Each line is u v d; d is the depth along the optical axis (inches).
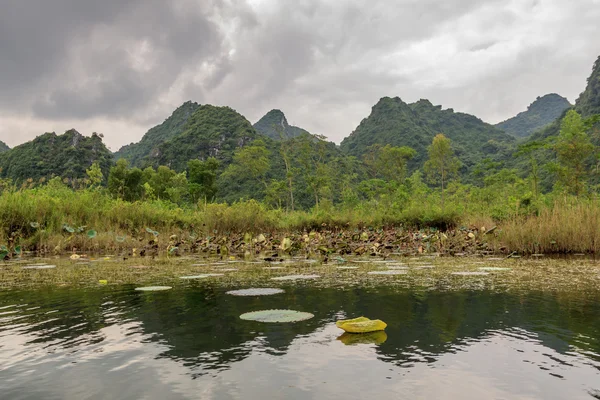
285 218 568.1
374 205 865.5
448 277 143.3
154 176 2354.8
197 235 396.2
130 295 110.9
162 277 151.0
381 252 283.0
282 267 185.3
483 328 71.8
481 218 415.8
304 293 110.7
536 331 69.6
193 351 59.7
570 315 81.8
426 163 2150.6
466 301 97.1
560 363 53.3
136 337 67.8
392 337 66.4
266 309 89.7
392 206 669.3
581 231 272.4
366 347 61.0
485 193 1192.2
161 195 2194.9
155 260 232.7
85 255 280.1
